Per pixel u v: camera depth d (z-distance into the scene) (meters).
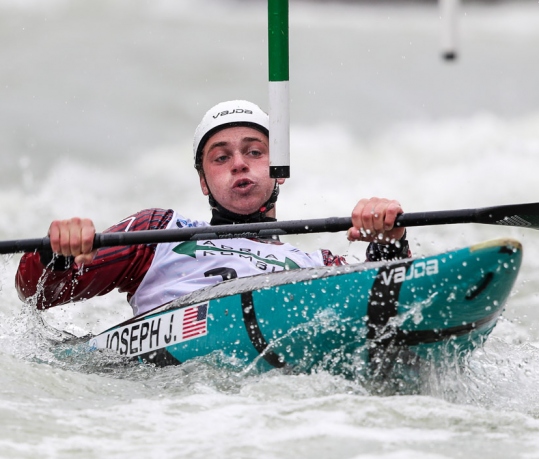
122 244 13.52
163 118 54.88
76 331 18.55
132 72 61.12
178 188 43.19
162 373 12.88
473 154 46.66
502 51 67.50
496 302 11.41
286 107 15.09
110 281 14.76
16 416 10.12
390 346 11.77
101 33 67.88
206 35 68.81
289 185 42.88
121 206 39.19
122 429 9.86
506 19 76.00
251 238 14.88
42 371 12.05
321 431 9.80
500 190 40.97
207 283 14.23
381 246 14.43
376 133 51.69
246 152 15.60
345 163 46.56
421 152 47.84
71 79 59.47
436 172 44.28
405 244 14.21
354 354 11.97
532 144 47.38
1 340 14.46
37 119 53.28
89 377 12.21
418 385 11.91
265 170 15.63
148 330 13.77
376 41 69.25
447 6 17.05
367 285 11.90
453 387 12.01
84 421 10.12
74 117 53.88
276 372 12.42
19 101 55.69
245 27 71.38
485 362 13.45
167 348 13.39
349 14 77.38
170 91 58.56
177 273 14.49
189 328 13.30
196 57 64.12
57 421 10.06
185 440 9.50
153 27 69.69
